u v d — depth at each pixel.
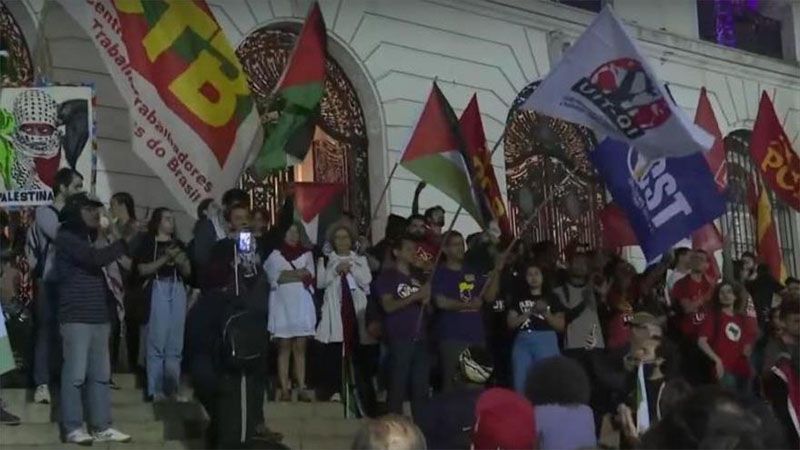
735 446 4.44
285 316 10.86
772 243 14.91
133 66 10.81
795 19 20.72
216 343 9.16
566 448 7.22
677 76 18.78
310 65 11.52
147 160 10.68
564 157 17.34
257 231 11.07
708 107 14.59
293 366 11.38
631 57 10.05
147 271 10.30
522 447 6.70
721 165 14.45
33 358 9.90
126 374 10.70
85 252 8.91
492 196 12.85
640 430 8.60
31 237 10.06
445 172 11.39
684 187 11.15
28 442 9.02
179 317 10.40
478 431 6.74
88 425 9.12
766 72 19.95
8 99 10.69
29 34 12.95
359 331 11.18
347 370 11.16
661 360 9.02
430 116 11.42
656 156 10.02
